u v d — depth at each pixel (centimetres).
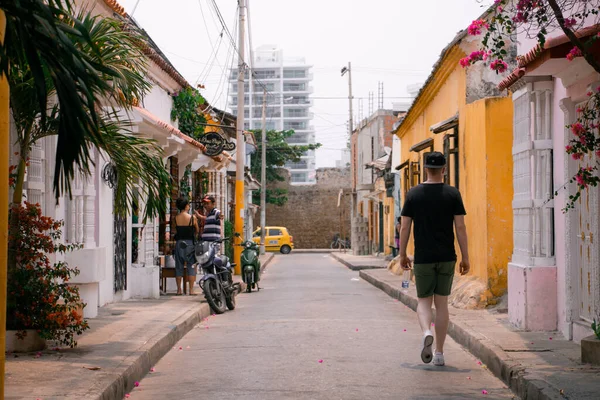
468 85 1527
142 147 1034
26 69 789
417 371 830
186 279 1658
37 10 464
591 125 794
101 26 891
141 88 953
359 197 5347
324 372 823
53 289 842
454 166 1745
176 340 1065
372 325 1238
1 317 482
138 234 1585
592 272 869
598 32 712
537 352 838
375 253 4425
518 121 1096
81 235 1137
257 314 1451
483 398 698
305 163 19200
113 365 753
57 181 505
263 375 811
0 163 479
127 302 1445
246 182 4197
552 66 860
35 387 646
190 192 2273
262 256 4625
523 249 1055
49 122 848
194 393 727
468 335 985
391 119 4959
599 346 758
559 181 983
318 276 2825
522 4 744
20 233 830
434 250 838
